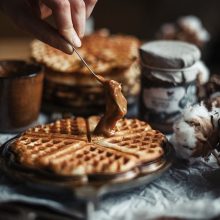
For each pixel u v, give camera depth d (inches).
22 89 26.5
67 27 23.4
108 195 21.8
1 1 25.9
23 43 45.8
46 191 20.7
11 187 21.8
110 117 23.9
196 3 64.8
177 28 36.1
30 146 22.8
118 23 68.7
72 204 20.6
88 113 29.6
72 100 29.8
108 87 23.8
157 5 66.4
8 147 23.2
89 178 20.5
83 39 36.4
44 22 24.6
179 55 26.3
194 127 23.3
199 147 23.3
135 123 25.5
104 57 32.2
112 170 20.6
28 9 25.2
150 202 21.6
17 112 27.0
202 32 36.2
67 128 25.0
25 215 18.9
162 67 26.4
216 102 24.8
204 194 22.2
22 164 21.4
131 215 19.7
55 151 22.4
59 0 22.9
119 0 67.7
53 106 30.3
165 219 19.7
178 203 21.4
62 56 32.3
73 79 29.5
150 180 21.0
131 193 22.1
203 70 30.4
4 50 42.9
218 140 23.6
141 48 27.4
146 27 68.2
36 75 27.0
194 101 28.0
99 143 23.4
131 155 22.0
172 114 27.0
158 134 24.3
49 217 19.4
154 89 26.9
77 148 22.9
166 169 21.8
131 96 30.8
